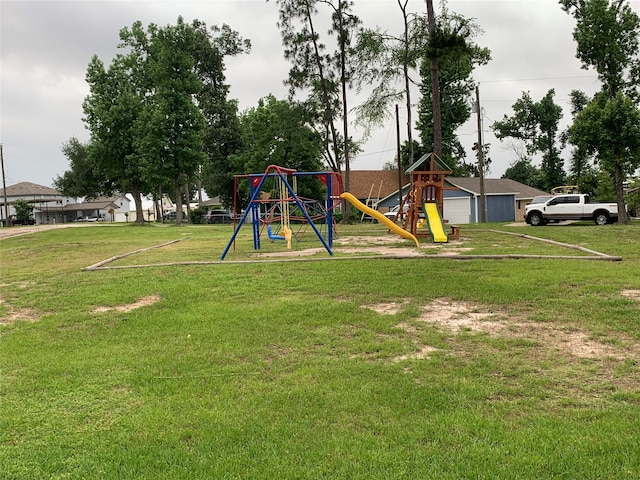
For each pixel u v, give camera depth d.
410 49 27.30
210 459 2.92
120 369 4.52
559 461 2.74
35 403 3.81
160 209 69.56
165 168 35.03
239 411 3.54
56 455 3.04
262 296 7.47
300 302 6.94
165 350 5.05
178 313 6.60
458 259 10.74
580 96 46.91
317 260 10.98
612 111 20.95
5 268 12.81
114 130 36.84
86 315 6.74
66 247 18.58
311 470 2.76
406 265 9.90
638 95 21.98
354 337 5.27
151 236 23.83
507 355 4.54
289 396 3.76
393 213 30.94
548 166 52.19
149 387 4.06
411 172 16.45
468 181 41.12
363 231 22.67
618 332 5.12
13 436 3.28
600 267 9.03
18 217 65.19
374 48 28.05
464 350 4.73
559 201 25.39
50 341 5.58
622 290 7.01
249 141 45.28
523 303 6.48
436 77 21.86
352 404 3.57
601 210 24.45
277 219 19.06
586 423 3.18
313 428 3.25
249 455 2.95
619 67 21.64
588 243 13.86
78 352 5.11
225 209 53.22
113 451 3.06
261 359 4.66
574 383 3.86
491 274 8.60
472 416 3.32
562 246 13.34
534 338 5.02
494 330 5.36
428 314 6.12
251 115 43.09
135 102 36.62
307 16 31.19
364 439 3.07
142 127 34.81
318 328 5.63
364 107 29.72
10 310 7.45
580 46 21.89
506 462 2.76
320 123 32.94
